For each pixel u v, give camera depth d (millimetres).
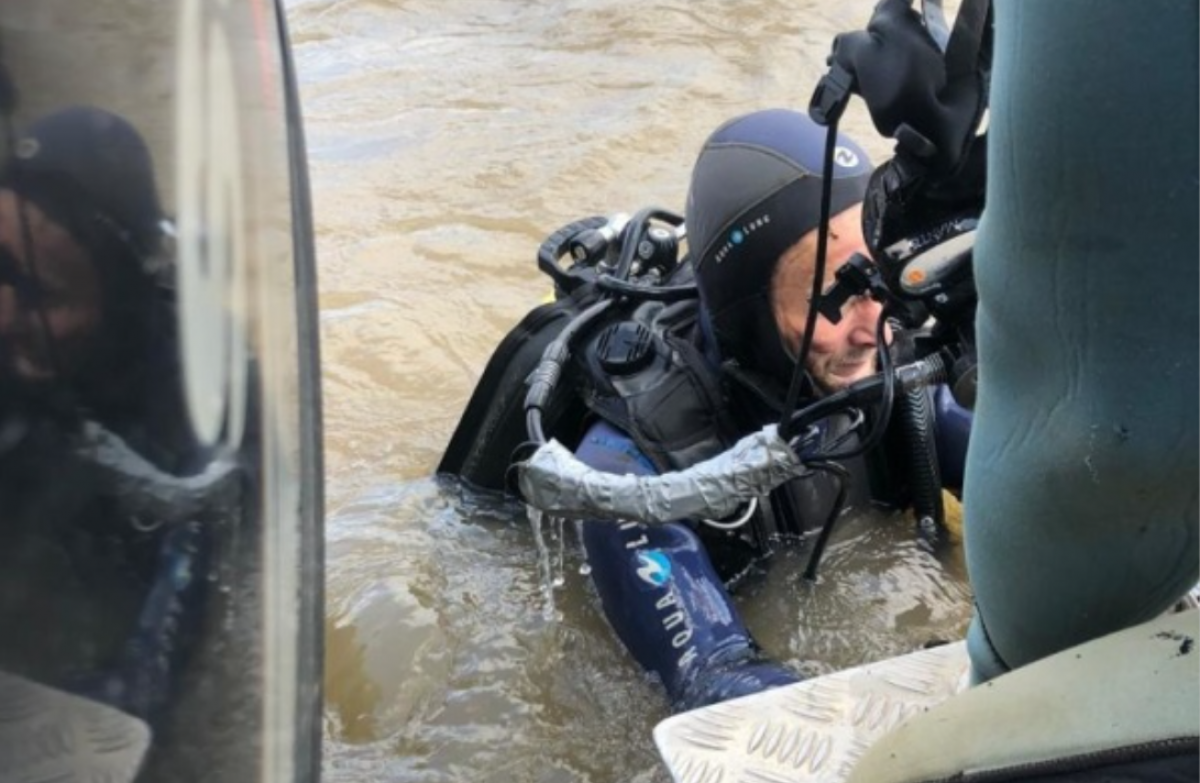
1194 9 608
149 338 592
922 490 2143
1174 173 630
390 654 2076
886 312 1599
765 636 2039
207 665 616
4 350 537
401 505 2426
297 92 815
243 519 645
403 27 4922
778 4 4809
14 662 536
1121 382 686
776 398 1963
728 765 1256
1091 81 635
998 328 746
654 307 2203
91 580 561
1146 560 745
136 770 586
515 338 2336
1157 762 653
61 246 561
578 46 4625
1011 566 789
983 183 1241
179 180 621
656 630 1911
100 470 565
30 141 555
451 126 4066
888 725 1296
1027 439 746
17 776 544
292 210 747
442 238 3428
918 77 1171
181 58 633
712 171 1955
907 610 2057
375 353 2943
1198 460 692
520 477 1876
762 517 2104
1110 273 664
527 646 2082
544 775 1863
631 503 1787
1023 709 724
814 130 1920
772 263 1863
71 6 579
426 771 1883
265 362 684
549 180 3701
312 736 715
